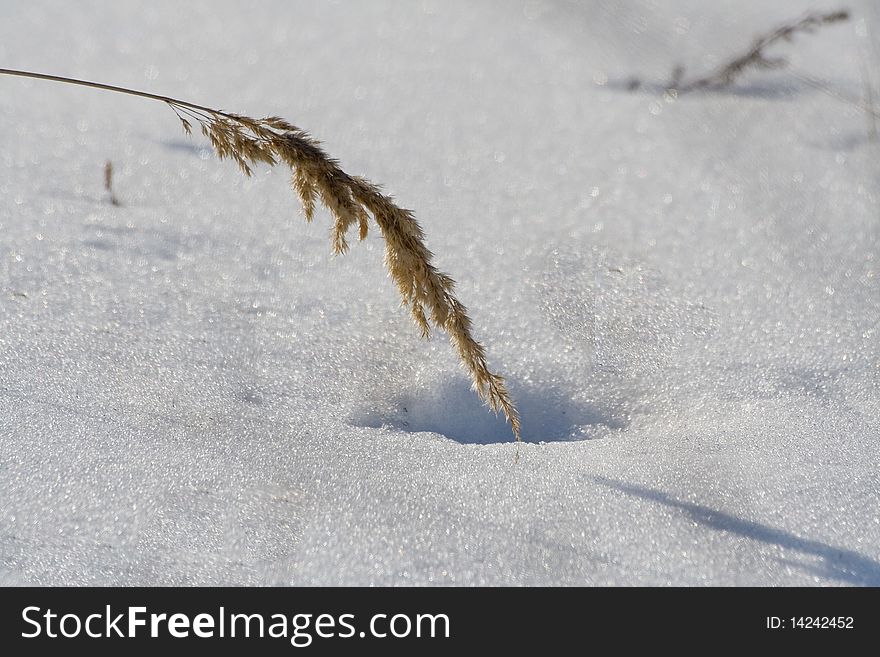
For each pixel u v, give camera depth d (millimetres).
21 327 8742
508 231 11383
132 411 7672
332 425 7816
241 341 8961
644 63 16312
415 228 6895
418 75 16328
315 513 6535
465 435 8375
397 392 8523
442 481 6914
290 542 6301
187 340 8891
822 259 10625
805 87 14914
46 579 5980
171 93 15281
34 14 18703
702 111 14617
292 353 8859
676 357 9039
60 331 8766
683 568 6129
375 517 6488
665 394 8602
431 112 14914
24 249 10211
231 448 7262
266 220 11453
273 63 16781
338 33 18234
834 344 9078
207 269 10211
